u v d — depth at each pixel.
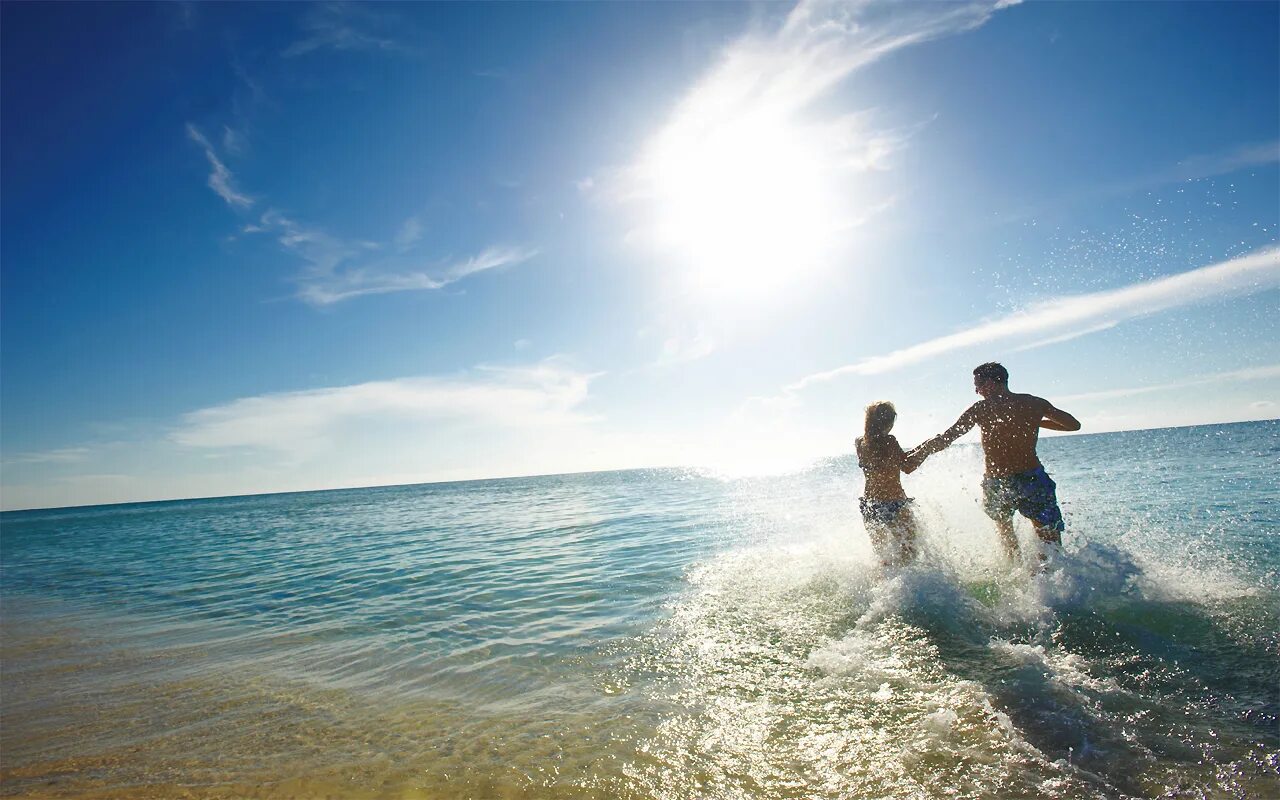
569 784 2.59
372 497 65.44
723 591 5.69
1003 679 3.24
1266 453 17.98
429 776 2.74
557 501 27.34
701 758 2.72
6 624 7.09
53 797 2.80
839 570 5.93
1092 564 4.69
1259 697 2.84
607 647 4.38
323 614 6.36
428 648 4.77
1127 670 3.23
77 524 40.81
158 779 2.91
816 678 3.50
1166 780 2.28
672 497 22.66
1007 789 2.30
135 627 6.46
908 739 2.72
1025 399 5.09
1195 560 5.15
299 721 3.50
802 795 2.39
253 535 19.34
